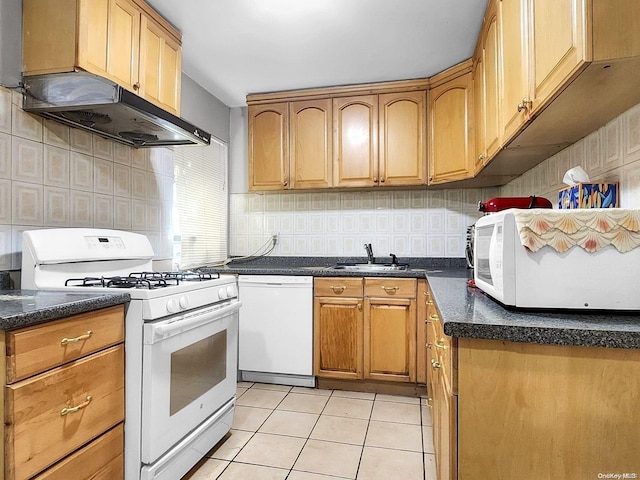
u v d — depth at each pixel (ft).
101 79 5.09
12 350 3.44
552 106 4.07
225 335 6.62
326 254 11.03
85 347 4.24
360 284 8.89
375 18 6.87
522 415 3.11
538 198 5.57
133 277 6.08
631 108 4.14
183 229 9.34
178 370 5.33
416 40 7.63
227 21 6.97
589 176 5.06
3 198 5.11
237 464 6.00
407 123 9.54
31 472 3.59
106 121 5.87
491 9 6.12
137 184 7.55
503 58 5.48
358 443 6.62
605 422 2.97
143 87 6.37
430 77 9.37
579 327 2.97
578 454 3.02
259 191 10.58
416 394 8.78
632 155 4.12
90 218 6.47
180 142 7.09
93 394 4.34
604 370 2.96
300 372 9.18
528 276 3.50
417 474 5.73
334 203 11.01
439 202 10.44
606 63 3.12
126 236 6.71
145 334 4.82
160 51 6.78
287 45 7.82
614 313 3.40
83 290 4.95
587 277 3.41
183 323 5.23
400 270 9.04
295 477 5.66
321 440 6.72
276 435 6.90
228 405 6.72
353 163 9.83
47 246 5.24
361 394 8.86
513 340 3.04
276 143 10.27
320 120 10.02
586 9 3.10
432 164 9.37
